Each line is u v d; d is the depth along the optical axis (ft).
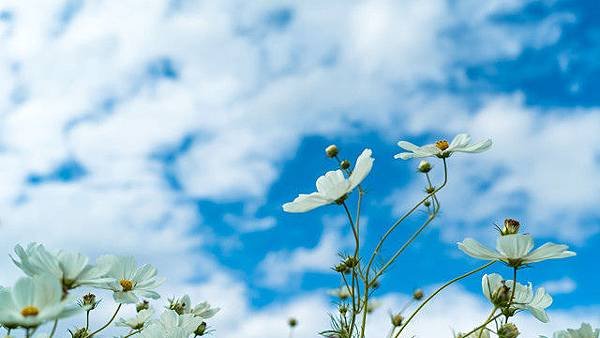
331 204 2.41
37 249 1.84
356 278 2.41
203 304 2.99
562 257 2.24
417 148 2.75
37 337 1.77
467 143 2.72
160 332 2.43
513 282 2.27
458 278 2.36
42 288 1.70
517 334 2.31
